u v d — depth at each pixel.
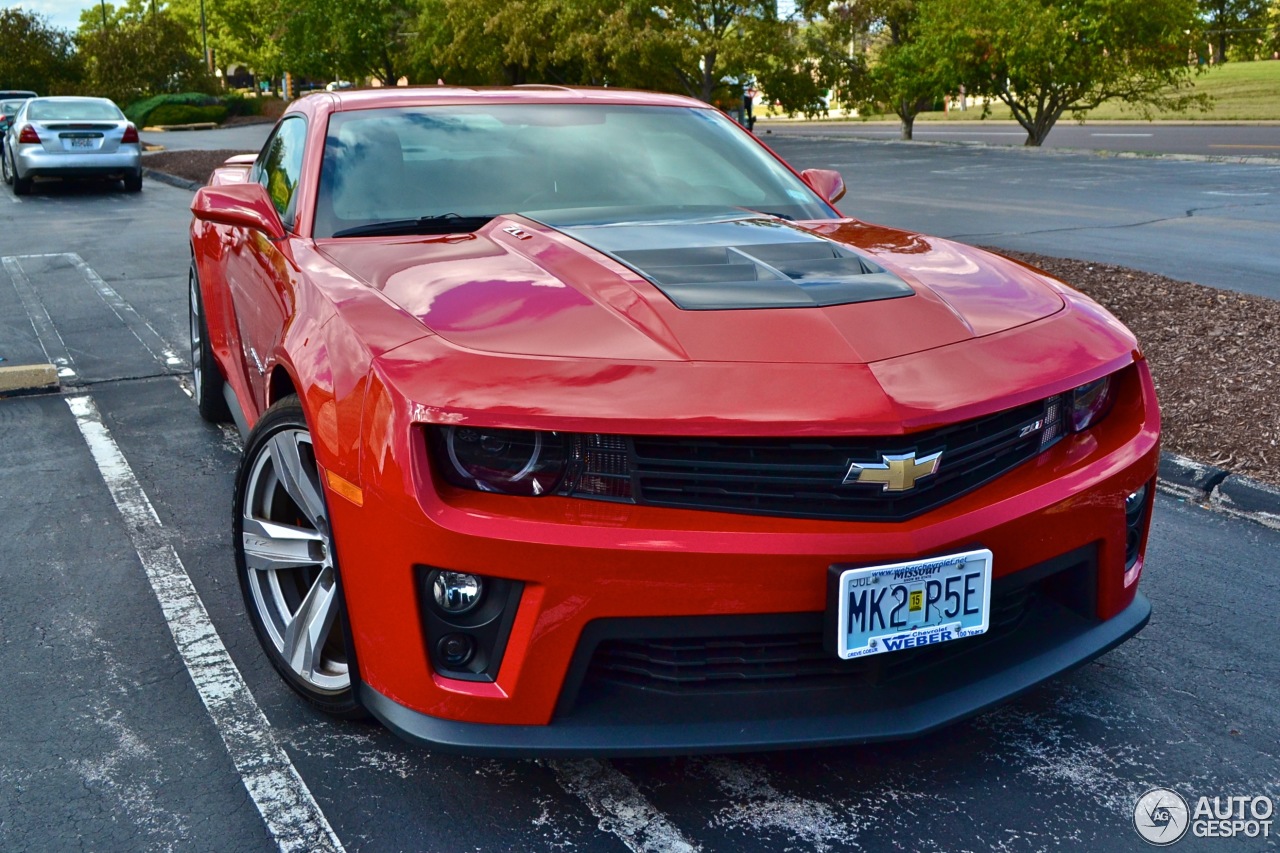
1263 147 21.11
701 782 2.32
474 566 1.96
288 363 2.40
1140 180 15.16
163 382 5.68
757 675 2.08
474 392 1.99
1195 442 4.32
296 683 2.52
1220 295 6.68
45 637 2.97
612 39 24.03
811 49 26.80
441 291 2.37
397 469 2.00
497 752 2.02
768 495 2.00
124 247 10.74
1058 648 2.28
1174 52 22.56
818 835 2.15
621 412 1.96
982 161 19.20
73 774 2.35
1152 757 2.42
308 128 3.46
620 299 2.28
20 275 9.09
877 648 2.00
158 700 2.65
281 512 2.61
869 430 1.98
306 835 2.15
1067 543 2.22
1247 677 2.77
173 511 3.89
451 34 29.50
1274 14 69.19
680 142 3.57
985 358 2.22
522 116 3.54
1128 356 2.45
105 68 48.41
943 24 24.12
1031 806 2.24
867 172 17.48
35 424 4.95
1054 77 22.39
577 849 2.11
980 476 2.17
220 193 3.12
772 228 2.93
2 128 22.69
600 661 2.08
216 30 66.00
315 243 2.89
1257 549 3.56
